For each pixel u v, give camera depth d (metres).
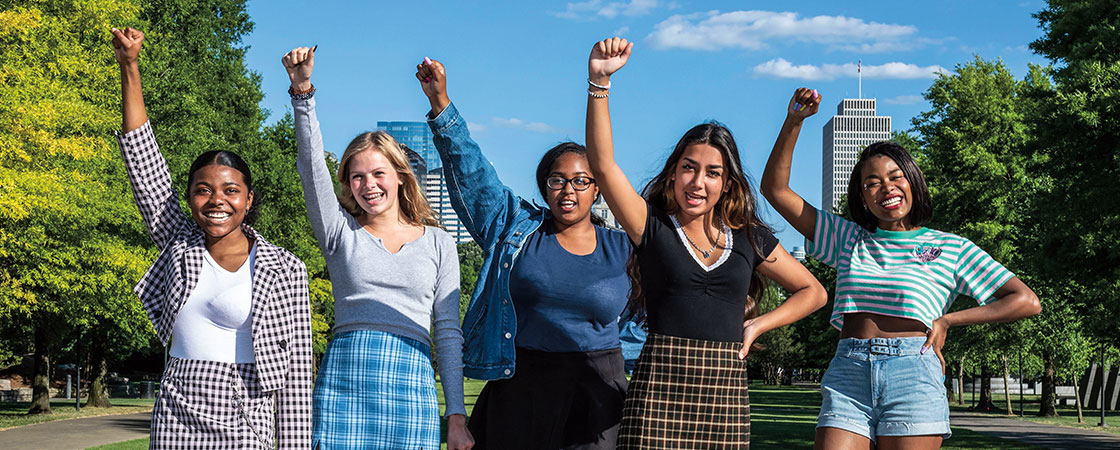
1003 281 4.21
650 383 3.74
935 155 32.69
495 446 4.39
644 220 3.81
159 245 4.16
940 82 33.34
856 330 4.38
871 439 4.27
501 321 4.39
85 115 20.17
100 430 24.94
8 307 22.03
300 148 4.12
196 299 3.92
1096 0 16.58
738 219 3.88
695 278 3.77
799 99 4.54
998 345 32.84
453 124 4.56
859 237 4.51
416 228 4.30
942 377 4.25
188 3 32.34
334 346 4.07
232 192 3.93
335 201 4.21
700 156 3.78
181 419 3.85
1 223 20.61
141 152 4.15
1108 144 16.06
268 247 4.05
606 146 3.66
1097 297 17.66
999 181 30.30
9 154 18.33
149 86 27.92
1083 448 22.52
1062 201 17.45
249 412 3.90
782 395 62.75
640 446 3.71
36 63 20.03
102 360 38.19
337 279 4.12
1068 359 33.50
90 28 22.25
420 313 4.14
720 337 3.78
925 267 4.30
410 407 3.99
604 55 3.59
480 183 4.62
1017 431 28.86
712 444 3.73
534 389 4.39
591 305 4.39
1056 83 18.28
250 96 34.00
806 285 4.05
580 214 4.45
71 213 20.58
